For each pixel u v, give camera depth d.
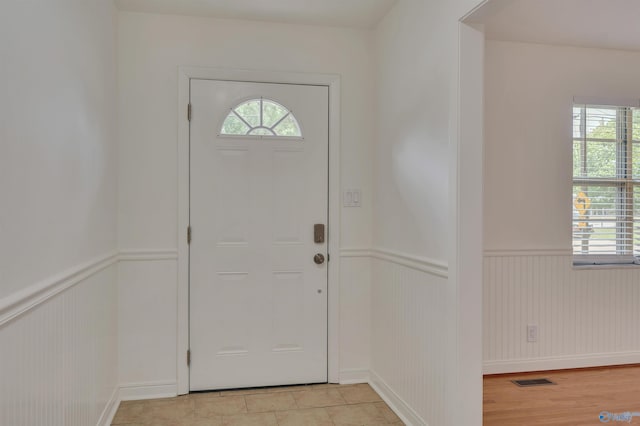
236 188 3.17
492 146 3.54
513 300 3.57
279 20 3.17
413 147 2.65
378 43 3.24
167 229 3.07
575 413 2.86
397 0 2.86
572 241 3.69
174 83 3.08
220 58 3.14
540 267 3.62
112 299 2.83
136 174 3.04
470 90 2.14
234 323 3.17
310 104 3.27
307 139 3.27
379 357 3.17
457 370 2.14
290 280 3.25
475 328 2.15
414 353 2.62
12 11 1.36
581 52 3.69
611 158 3.78
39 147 1.58
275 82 3.22
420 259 2.52
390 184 3.01
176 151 3.08
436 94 2.36
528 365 3.60
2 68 1.29
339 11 3.04
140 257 3.03
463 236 2.13
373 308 3.29
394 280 2.92
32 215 1.51
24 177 1.45
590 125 3.75
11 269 1.35
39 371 1.57
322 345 3.29
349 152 3.33
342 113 3.32
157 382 3.05
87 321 2.20
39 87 1.58
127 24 3.02
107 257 2.63
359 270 3.35
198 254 3.12
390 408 2.90
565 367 3.66
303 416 2.77
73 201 1.98
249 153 3.19
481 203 2.15
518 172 3.58
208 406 2.90
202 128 3.12
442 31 2.29
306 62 3.26
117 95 2.97
